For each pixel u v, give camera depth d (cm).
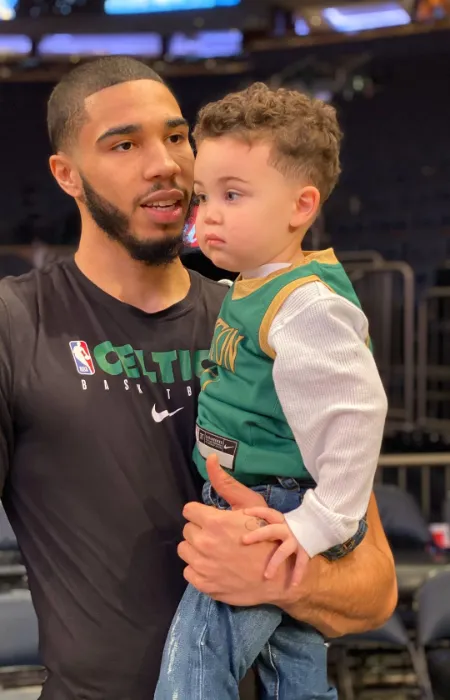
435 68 968
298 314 110
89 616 133
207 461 116
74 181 143
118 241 140
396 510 334
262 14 933
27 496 138
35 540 137
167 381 143
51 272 149
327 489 107
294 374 108
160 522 137
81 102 136
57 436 135
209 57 985
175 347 146
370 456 107
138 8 955
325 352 107
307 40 965
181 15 940
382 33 952
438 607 305
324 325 108
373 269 722
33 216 1069
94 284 146
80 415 136
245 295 120
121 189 135
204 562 116
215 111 115
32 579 138
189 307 151
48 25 966
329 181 120
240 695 126
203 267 167
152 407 141
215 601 121
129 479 137
